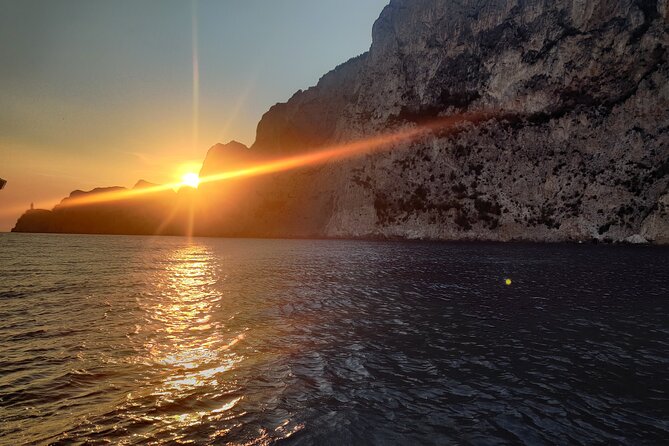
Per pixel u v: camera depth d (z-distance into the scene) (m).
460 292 17.09
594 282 19.78
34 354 8.62
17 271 25.86
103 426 5.46
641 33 57.88
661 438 5.22
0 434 5.22
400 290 17.66
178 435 5.22
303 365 7.99
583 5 62.09
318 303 14.65
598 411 6.02
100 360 8.27
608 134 59.78
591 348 9.16
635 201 56.09
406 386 6.95
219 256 40.19
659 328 10.98
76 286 19.23
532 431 5.41
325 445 4.98
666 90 55.47
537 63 65.50
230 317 12.36
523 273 23.66
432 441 5.13
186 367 7.87
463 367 7.92
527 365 8.04
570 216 60.53
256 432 5.31
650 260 31.56
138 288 18.53
